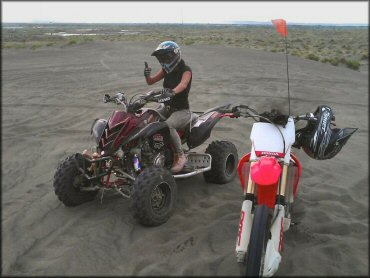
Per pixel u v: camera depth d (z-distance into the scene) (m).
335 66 21.17
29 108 10.57
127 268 3.86
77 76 15.88
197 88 12.97
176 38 35.53
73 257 4.03
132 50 26.91
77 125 8.99
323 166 6.55
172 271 3.79
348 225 4.59
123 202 5.29
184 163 5.24
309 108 10.34
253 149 3.89
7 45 31.53
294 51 33.16
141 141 4.88
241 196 5.53
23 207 5.15
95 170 4.90
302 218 4.79
